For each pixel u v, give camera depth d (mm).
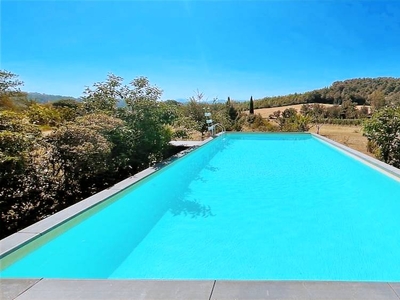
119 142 5914
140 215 4406
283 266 3002
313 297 1760
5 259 2488
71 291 1868
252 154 10000
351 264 3025
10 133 3609
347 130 18578
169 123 7965
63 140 4684
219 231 3818
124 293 1835
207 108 14477
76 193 5016
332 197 5234
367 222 4109
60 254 3025
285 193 5473
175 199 5129
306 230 3840
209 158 9211
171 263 3088
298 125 17016
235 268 2980
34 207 4266
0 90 14820
